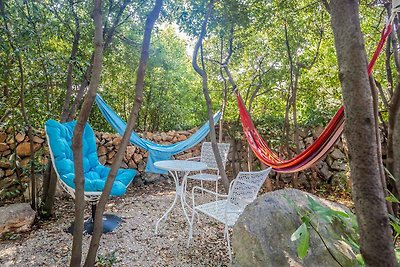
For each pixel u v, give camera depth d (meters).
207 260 2.29
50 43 3.37
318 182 5.24
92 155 3.43
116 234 2.76
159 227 2.97
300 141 5.39
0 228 2.65
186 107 6.52
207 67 5.21
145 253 2.40
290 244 1.72
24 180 3.86
